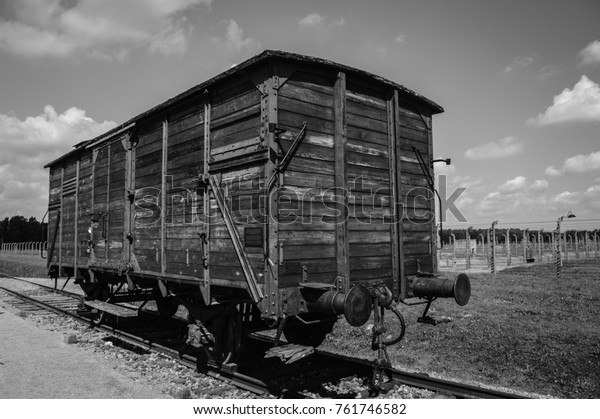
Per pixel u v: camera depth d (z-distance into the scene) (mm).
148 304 13109
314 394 5469
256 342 7602
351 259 5766
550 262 28172
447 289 6109
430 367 6672
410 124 7066
